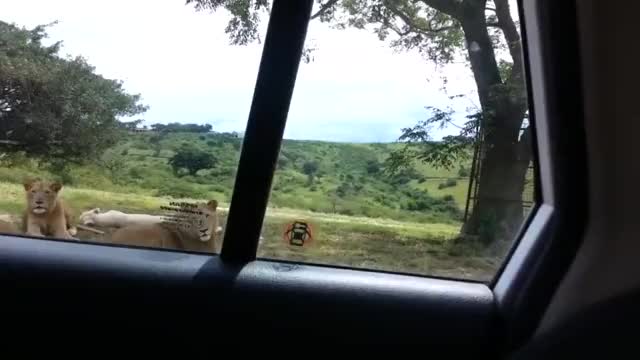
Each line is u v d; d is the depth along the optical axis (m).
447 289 2.16
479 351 2.07
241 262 2.21
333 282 2.12
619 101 1.97
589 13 1.95
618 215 2.03
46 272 2.08
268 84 2.06
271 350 2.04
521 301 2.09
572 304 2.06
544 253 2.12
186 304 2.06
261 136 2.10
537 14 2.01
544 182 2.18
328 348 2.04
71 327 2.04
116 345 2.04
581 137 2.05
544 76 2.04
